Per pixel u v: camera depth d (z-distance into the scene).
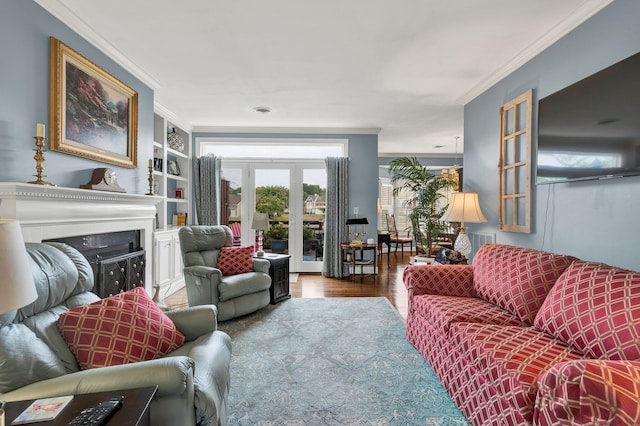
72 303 1.63
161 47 2.92
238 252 3.89
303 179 5.96
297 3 2.28
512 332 1.81
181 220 5.23
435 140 6.64
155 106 4.41
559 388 1.05
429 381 2.18
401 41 2.79
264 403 1.93
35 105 2.23
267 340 2.87
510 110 3.28
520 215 3.13
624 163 1.95
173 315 1.88
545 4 2.28
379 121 5.29
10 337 1.20
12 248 0.92
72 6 2.34
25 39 2.15
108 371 1.22
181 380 1.22
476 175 3.96
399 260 7.41
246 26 2.57
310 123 5.43
